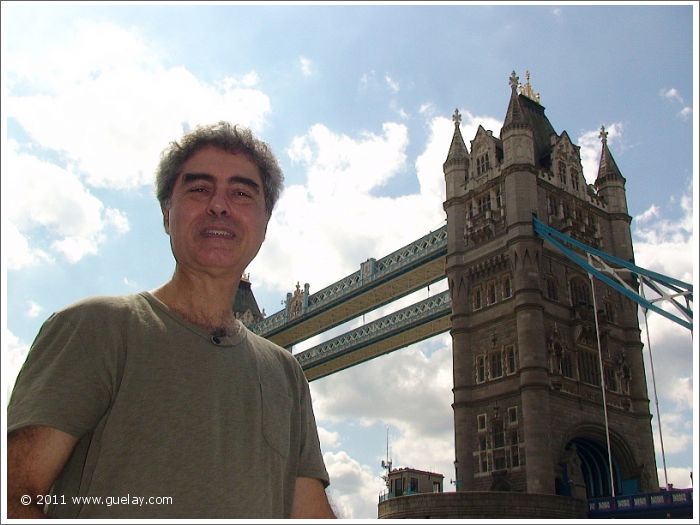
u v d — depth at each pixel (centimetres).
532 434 5256
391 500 5119
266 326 9094
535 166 6291
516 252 5872
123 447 375
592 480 6000
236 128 496
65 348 379
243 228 468
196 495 378
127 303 421
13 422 347
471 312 6225
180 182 479
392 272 7088
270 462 426
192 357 414
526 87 7338
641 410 6197
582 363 5934
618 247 6756
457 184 6756
